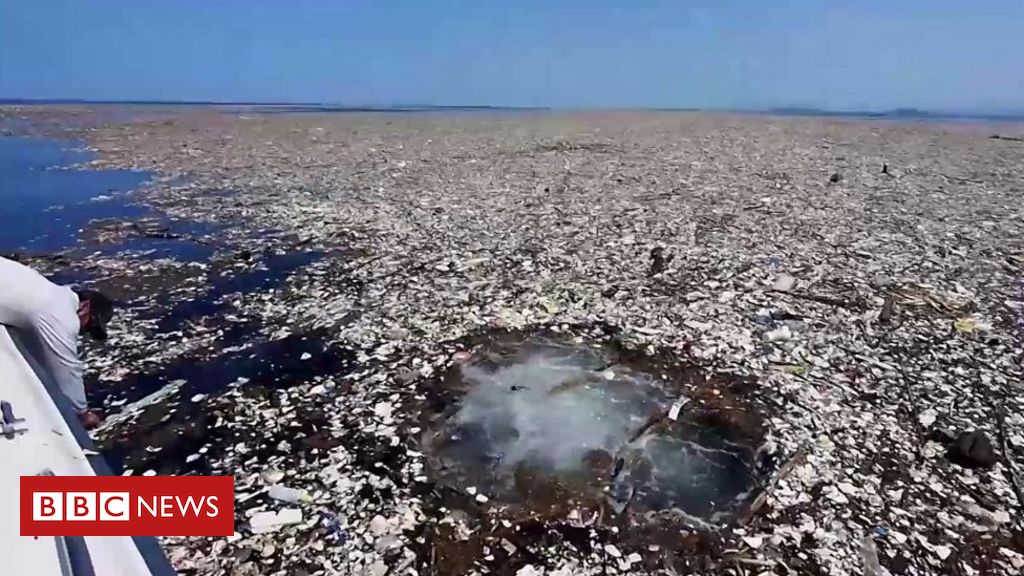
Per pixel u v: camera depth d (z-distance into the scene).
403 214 19.31
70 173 27.25
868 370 9.30
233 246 15.75
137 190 23.36
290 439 7.50
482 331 10.57
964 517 6.27
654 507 6.41
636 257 14.74
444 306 11.69
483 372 9.20
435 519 6.19
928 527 6.14
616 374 9.13
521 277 13.32
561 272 13.66
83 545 2.79
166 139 42.34
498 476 6.85
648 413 8.12
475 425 7.84
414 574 5.48
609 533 6.05
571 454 7.27
